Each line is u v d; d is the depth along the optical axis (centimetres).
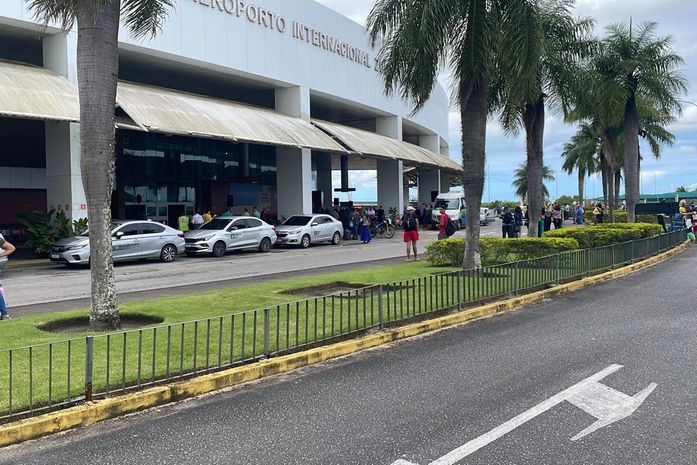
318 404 586
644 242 1878
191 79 3219
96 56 865
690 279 1462
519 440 482
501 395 596
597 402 569
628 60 2600
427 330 934
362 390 628
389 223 3678
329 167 5328
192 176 3644
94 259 877
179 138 3569
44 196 3238
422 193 5531
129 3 1099
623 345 795
